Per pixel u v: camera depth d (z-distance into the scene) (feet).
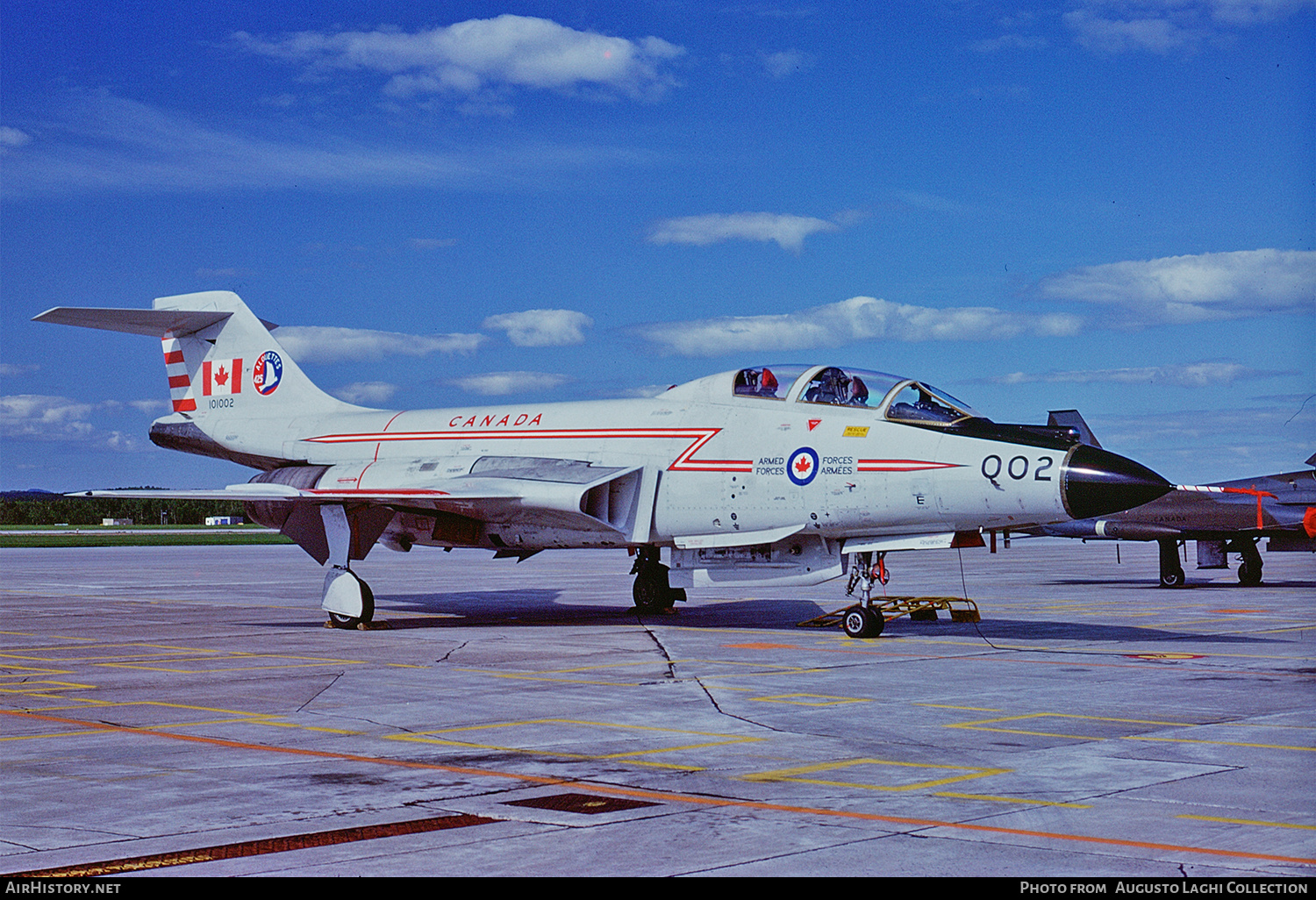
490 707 34.47
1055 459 48.49
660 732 30.30
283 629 61.41
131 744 29.01
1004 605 74.59
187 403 80.59
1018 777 24.58
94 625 63.77
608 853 19.04
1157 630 58.03
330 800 22.88
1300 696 35.91
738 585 59.00
